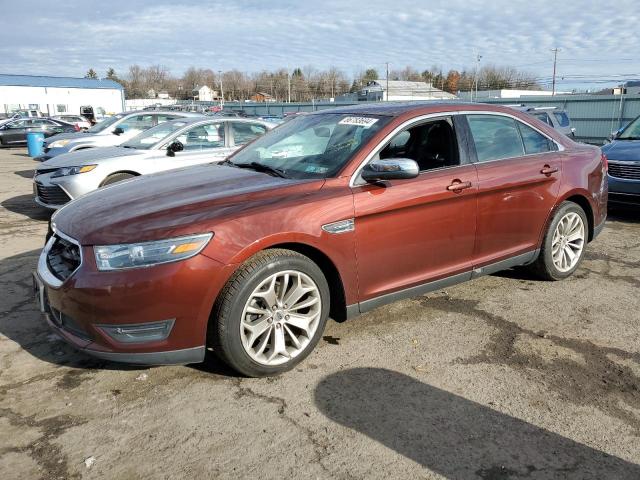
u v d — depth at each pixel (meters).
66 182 7.39
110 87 65.88
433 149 4.08
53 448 2.65
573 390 3.18
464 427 2.83
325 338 3.84
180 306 2.95
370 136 3.75
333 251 3.38
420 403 3.05
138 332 2.96
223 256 3.00
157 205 3.31
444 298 4.58
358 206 3.46
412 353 3.62
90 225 3.16
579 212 4.92
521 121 4.62
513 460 2.59
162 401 3.05
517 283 4.93
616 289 4.79
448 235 3.95
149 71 116.19
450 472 2.51
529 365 3.47
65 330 3.19
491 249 4.29
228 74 114.25
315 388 3.19
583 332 3.94
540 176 4.47
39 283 3.30
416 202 3.69
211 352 3.64
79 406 3.00
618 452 2.65
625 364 3.48
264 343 3.22
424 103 4.22
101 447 2.66
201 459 2.58
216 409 2.98
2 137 24.92
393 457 2.60
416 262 3.83
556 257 4.84
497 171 4.20
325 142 3.98
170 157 7.86
